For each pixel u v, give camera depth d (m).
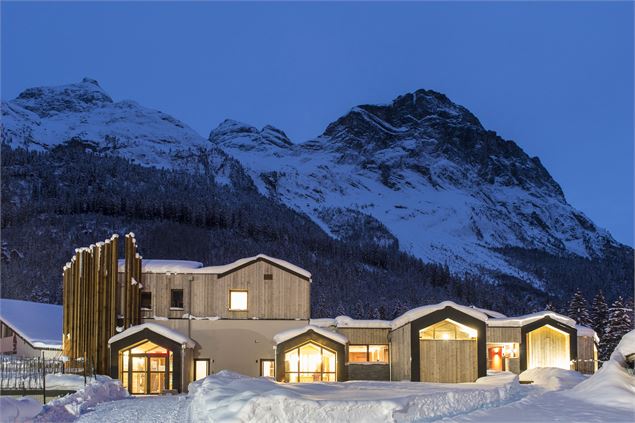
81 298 43.75
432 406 21.50
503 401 24.91
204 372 44.44
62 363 37.97
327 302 141.12
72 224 182.00
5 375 33.06
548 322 45.44
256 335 44.91
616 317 77.38
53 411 23.02
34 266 144.62
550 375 36.59
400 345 42.50
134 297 43.75
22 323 52.38
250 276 45.53
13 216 176.62
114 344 40.56
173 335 40.88
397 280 190.38
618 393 25.12
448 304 41.91
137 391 40.56
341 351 41.22
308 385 31.45
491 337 45.44
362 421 19.19
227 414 18.70
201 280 45.44
